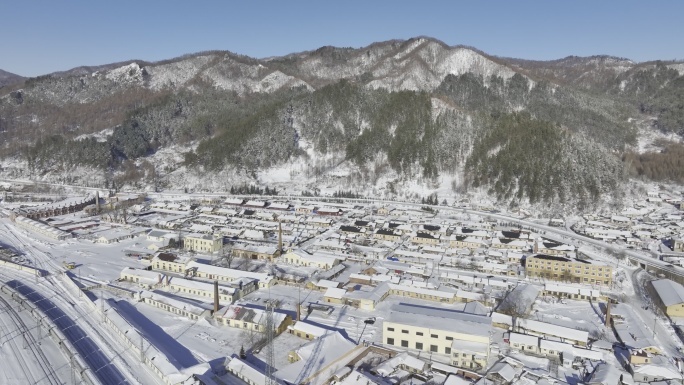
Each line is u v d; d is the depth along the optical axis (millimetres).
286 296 126625
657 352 96312
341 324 109625
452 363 92188
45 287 130625
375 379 84125
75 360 89125
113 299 122812
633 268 157875
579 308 121312
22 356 92375
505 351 97500
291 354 92500
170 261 146250
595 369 88938
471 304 115562
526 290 126000
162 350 94500
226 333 104938
